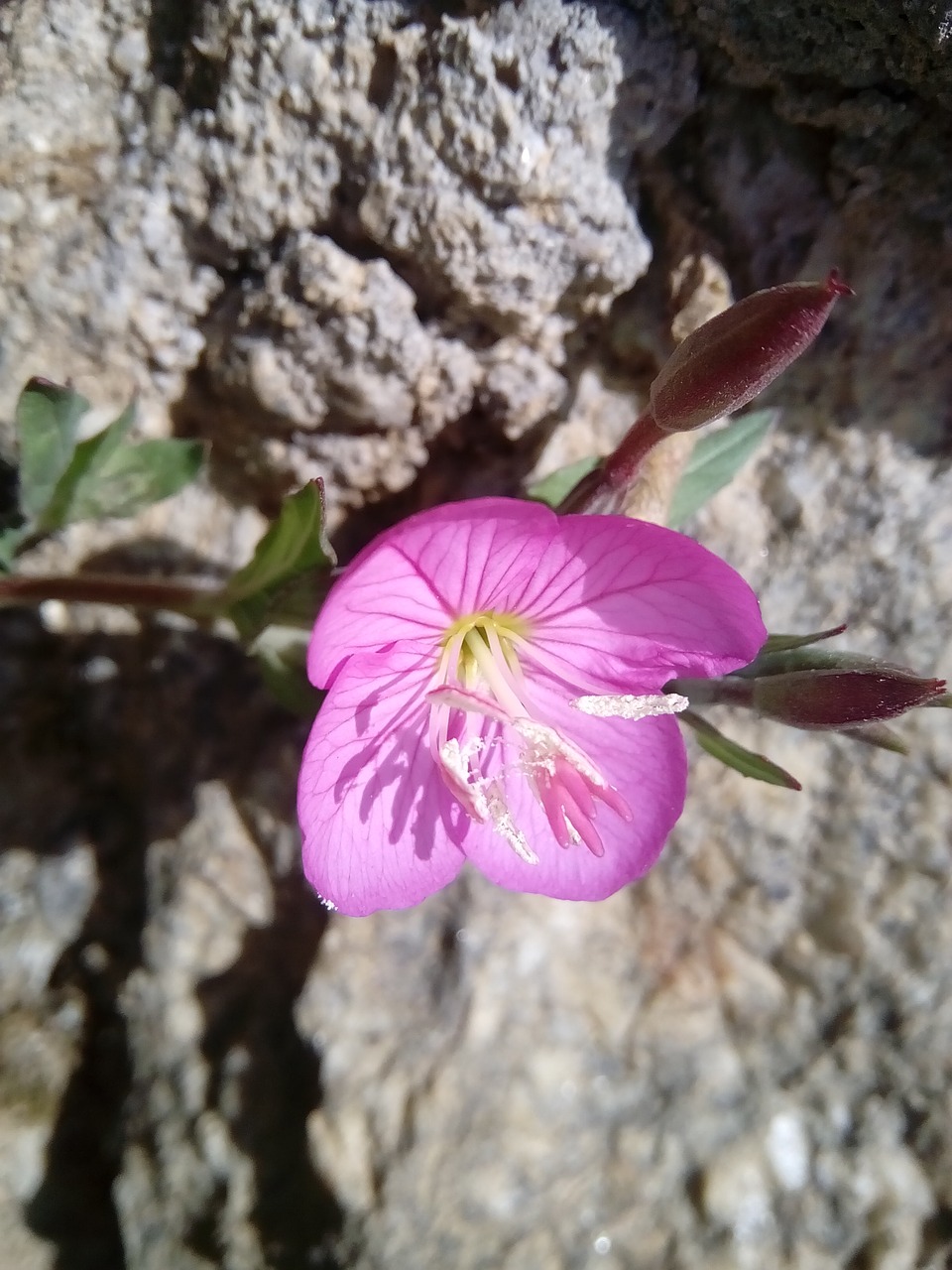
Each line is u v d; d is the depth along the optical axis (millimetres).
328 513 54
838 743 53
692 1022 52
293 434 51
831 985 52
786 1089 52
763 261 50
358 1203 48
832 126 47
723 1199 51
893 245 49
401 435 52
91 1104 56
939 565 51
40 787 55
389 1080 50
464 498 53
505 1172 49
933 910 51
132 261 47
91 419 50
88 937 55
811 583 52
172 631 54
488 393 51
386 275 47
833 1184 51
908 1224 50
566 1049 51
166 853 54
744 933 53
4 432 49
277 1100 51
